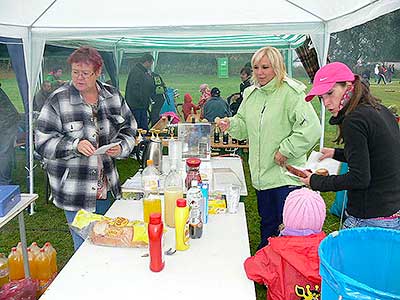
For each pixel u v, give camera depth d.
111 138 2.61
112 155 2.51
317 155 2.58
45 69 6.70
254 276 1.55
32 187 4.55
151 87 6.67
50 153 2.36
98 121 2.54
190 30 4.21
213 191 2.47
